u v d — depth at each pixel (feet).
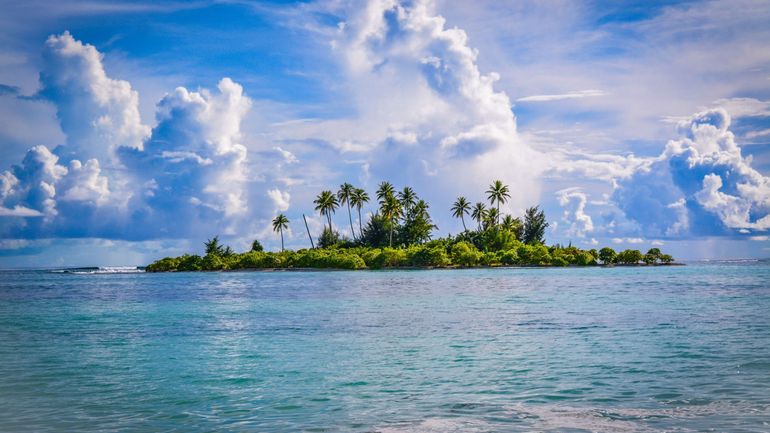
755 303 133.59
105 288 248.52
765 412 42.06
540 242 510.58
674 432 37.73
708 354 66.08
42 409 46.09
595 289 190.60
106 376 59.00
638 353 67.56
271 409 45.34
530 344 75.92
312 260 430.61
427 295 171.01
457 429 39.37
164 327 102.17
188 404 47.21
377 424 40.88
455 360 65.26
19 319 118.73
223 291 209.15
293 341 81.92
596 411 43.11
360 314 118.83
